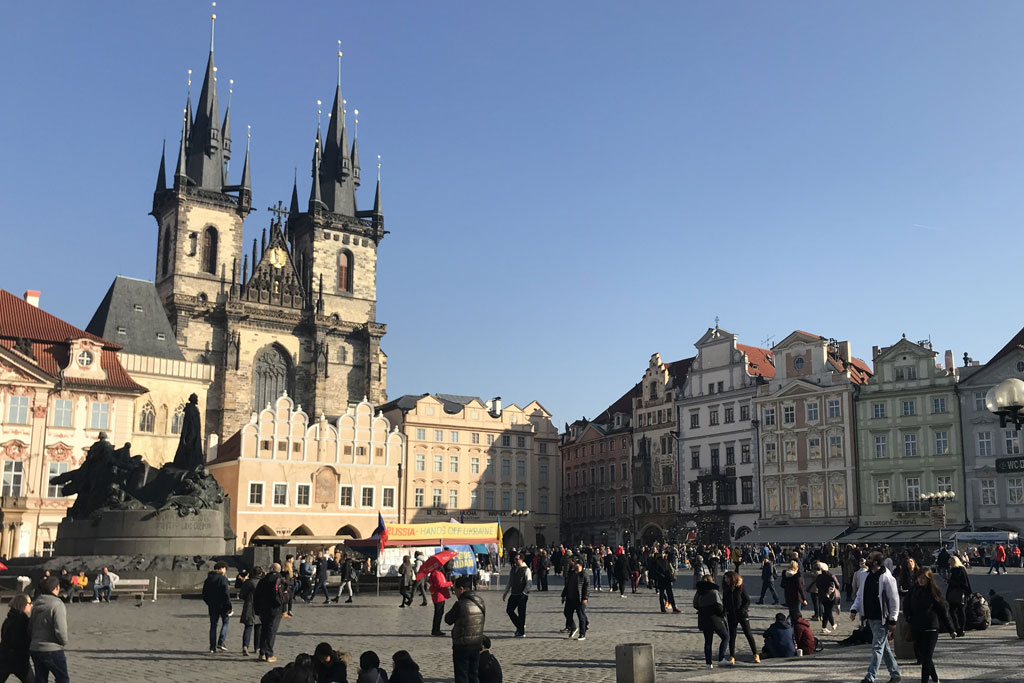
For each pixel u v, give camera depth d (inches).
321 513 4165.8
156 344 4589.1
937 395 3828.7
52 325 3654.0
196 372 4281.5
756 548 3686.0
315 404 5477.4
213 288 5551.2
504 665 898.7
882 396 3961.6
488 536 2148.1
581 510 5536.4
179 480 1998.0
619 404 5605.3
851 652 961.5
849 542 3816.4
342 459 4261.8
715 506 4498.0
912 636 706.2
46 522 3380.9
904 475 3865.7
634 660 709.9
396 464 4402.1
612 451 5285.4
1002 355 3700.8
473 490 4921.3
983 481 3671.3
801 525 4119.1
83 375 3560.5
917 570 719.7
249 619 997.2
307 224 6003.9
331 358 5703.7
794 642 962.1
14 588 1750.7
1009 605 1274.6
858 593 1019.3
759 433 4340.6
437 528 2097.7
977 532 3346.5
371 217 6245.1
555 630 1237.7
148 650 1032.2
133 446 4074.8
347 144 6259.8
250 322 5418.3
